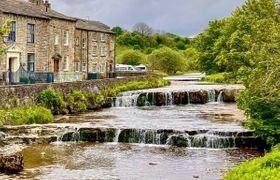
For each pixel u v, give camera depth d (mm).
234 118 33875
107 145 26438
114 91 47531
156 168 20562
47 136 27078
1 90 30938
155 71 107312
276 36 18859
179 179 18656
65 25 56062
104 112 39125
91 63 69125
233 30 60219
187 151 24641
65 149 24953
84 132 27750
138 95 45844
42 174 19297
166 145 26484
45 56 51156
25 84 35875
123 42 166500
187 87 55719
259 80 20719
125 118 34406
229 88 50719
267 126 23500
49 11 55375
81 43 66188
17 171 19703
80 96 40406
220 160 22219
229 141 25766
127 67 91750
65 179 18516
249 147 25656
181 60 112938
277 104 23281
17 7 48375
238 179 13320
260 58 19594
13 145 25016
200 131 26938
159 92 46531
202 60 84500
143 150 24875
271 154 15188
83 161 21938
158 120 32969
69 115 36438
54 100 36719
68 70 56938
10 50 45094
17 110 31391
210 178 18766
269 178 12289
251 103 23734
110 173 19594
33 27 49156
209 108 42125
